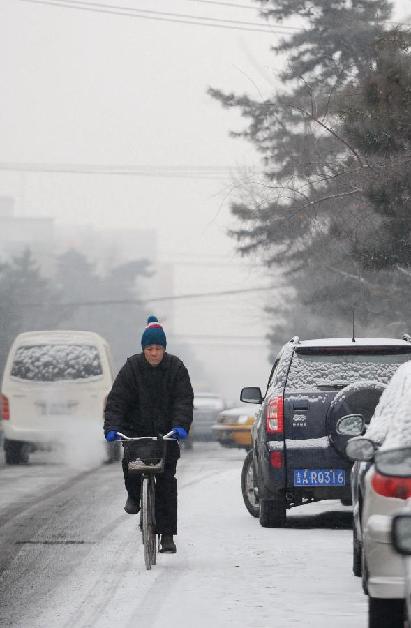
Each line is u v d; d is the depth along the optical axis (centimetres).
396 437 2069
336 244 9544
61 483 5459
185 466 6838
